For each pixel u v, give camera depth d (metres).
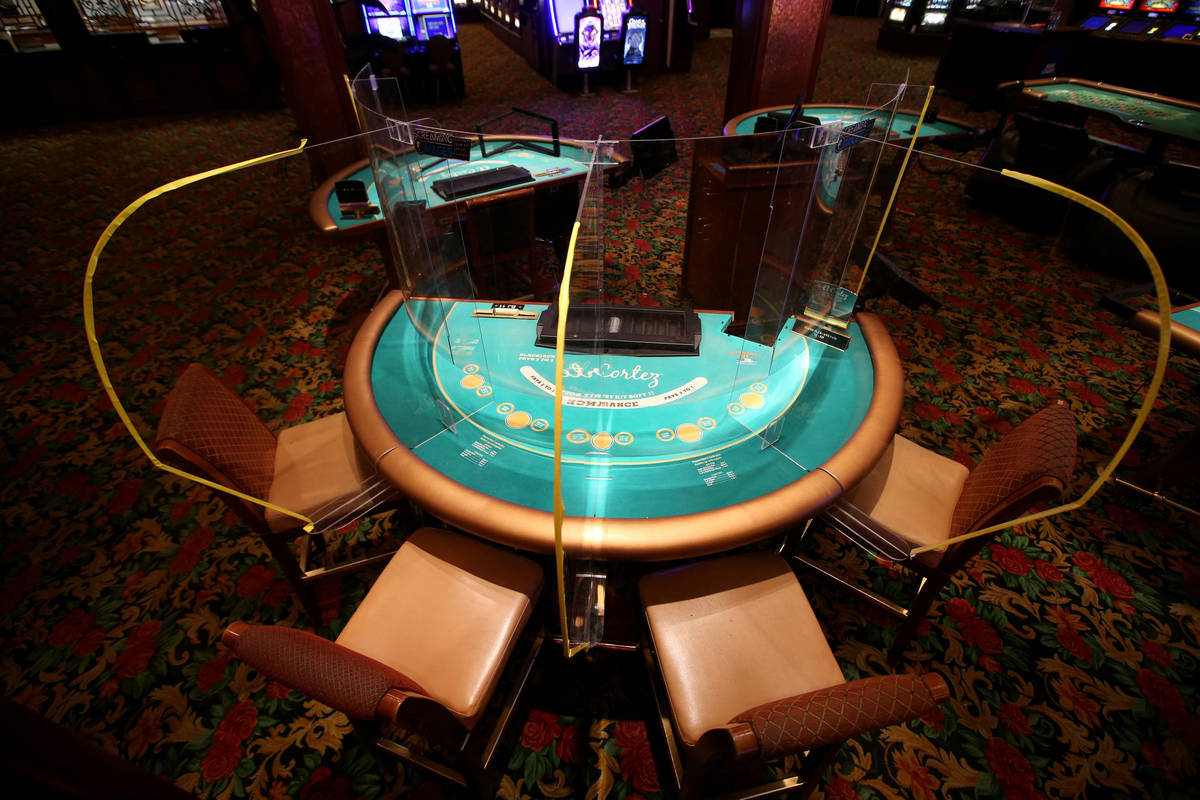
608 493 1.29
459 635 1.31
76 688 1.70
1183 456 2.07
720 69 8.39
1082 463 2.39
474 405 1.55
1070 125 4.12
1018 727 1.60
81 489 2.32
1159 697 1.66
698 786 1.08
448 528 1.89
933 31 8.87
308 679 0.92
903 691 0.87
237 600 1.93
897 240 4.14
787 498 1.26
